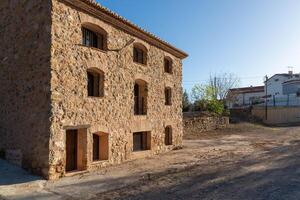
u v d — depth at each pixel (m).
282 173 12.75
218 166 14.83
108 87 15.21
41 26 12.47
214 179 11.95
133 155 17.17
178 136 22.41
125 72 16.59
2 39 14.11
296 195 9.53
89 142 13.82
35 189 10.59
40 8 12.58
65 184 11.39
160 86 20.31
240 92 68.12
